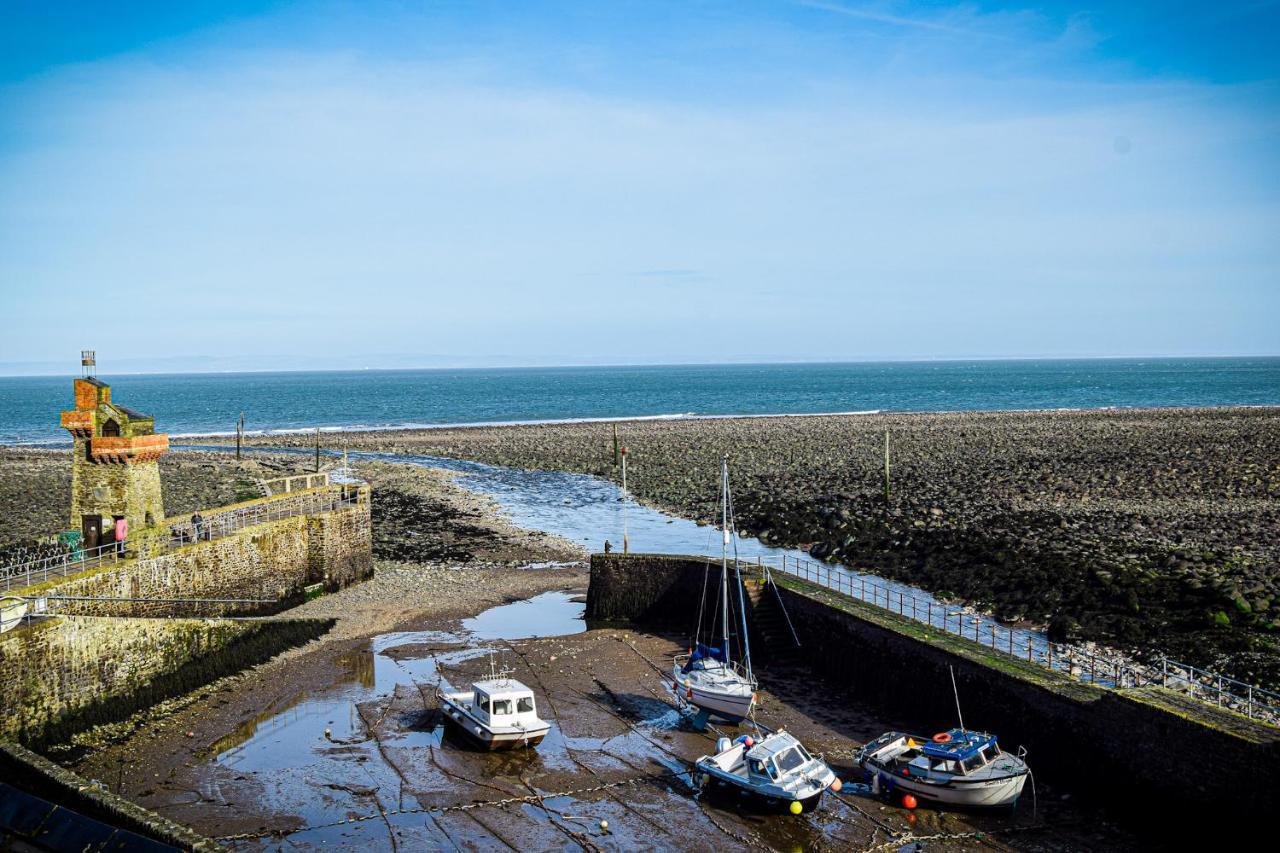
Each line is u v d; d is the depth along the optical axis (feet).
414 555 180.45
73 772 81.92
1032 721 83.56
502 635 130.41
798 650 116.57
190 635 109.40
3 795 68.33
